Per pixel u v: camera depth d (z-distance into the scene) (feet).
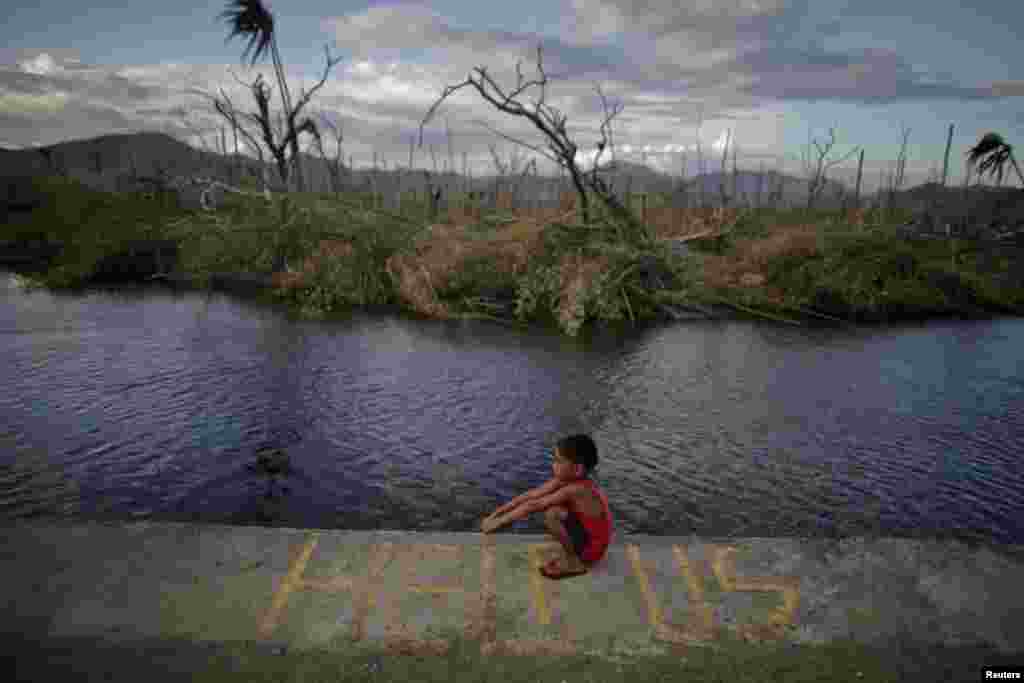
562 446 14.71
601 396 42.50
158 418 36.22
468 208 103.14
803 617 13.21
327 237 88.33
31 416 36.06
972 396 44.50
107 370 46.47
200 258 97.50
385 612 13.03
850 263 87.10
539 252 76.64
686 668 11.70
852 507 27.25
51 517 24.64
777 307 81.41
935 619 13.26
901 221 153.69
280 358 51.26
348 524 24.97
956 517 26.61
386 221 86.48
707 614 13.24
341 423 36.06
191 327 63.87
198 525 16.35
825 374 50.19
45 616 12.61
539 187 122.01
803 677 11.53
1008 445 34.68
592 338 62.49
